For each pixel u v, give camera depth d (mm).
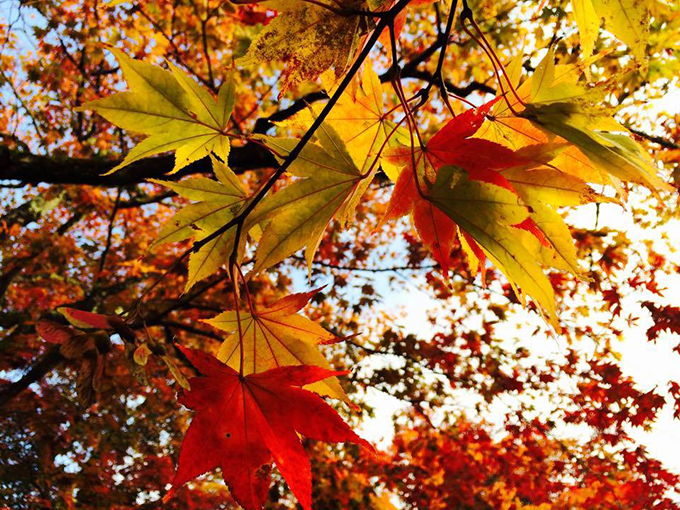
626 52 4316
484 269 849
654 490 6641
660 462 6645
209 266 900
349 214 939
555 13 4664
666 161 5258
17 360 6875
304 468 738
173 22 5668
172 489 694
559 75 807
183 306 7316
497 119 863
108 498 7723
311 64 769
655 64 4445
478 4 4965
